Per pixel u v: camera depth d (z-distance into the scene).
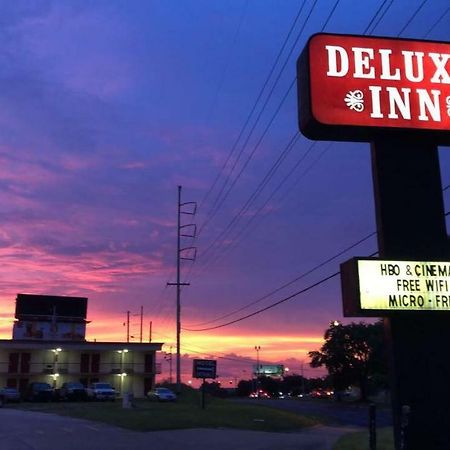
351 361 79.06
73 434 26.30
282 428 35.69
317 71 14.52
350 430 36.41
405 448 12.93
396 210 14.33
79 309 83.31
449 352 13.45
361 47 14.78
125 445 22.61
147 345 73.56
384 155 14.67
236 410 43.25
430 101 14.73
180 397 59.59
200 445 23.14
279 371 156.88
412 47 15.00
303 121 14.67
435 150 14.85
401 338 13.48
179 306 62.62
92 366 71.75
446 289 13.48
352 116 14.40
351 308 13.55
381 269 13.43
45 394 55.94
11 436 25.00
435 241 14.18
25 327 79.81
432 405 13.21
